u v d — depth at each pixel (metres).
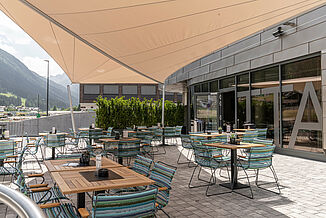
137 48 5.92
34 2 3.66
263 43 10.04
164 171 3.21
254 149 4.71
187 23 4.62
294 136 8.90
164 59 6.96
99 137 9.79
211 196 4.68
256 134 8.23
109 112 13.52
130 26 4.62
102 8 3.82
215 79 13.40
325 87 7.53
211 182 5.61
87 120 18.47
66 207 2.83
